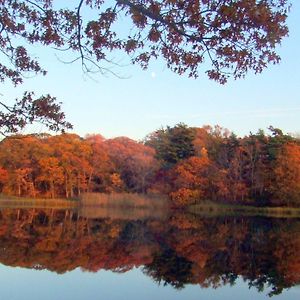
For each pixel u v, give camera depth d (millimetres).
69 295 15180
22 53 8109
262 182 58500
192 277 18391
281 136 62406
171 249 25047
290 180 54875
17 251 23203
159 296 15477
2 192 66312
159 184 64438
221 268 20109
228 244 27125
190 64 6879
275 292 16234
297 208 56406
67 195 66812
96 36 7113
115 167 69750
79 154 66750
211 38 6445
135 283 17109
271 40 6328
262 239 29453
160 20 6344
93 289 16125
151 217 47312
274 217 49156
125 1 6305
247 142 62125
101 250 24250
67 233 31016
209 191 61156
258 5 6035
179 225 38656
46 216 44781
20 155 63625
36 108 8188
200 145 67625
